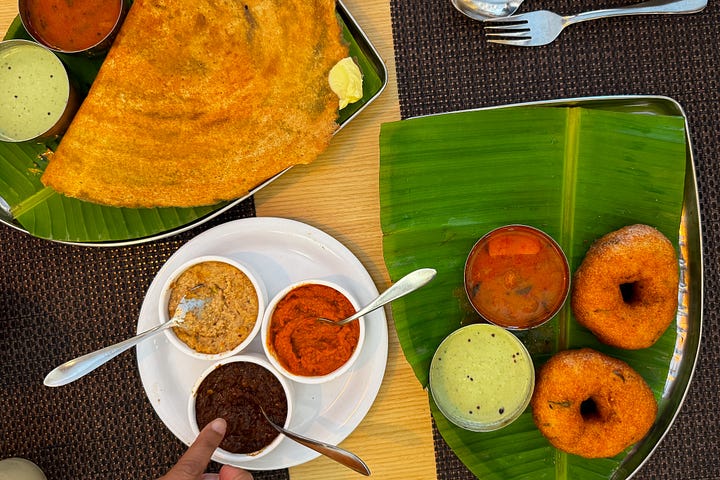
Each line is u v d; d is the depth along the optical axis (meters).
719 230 0.48
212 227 0.48
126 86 0.43
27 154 0.47
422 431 0.47
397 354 0.47
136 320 0.48
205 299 0.45
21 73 0.45
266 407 0.44
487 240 0.43
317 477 0.47
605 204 0.45
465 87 0.48
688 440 0.47
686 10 0.47
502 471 0.45
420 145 0.45
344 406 0.47
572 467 0.45
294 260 0.47
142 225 0.46
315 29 0.44
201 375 0.44
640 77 0.48
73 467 0.48
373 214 0.48
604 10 0.47
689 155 0.46
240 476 0.41
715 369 0.47
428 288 0.45
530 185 0.45
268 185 0.48
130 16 0.42
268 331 0.44
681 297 0.46
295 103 0.44
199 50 0.43
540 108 0.44
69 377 0.42
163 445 0.48
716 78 0.48
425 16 0.48
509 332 0.43
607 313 0.42
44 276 0.49
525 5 0.48
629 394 0.42
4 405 0.48
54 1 0.44
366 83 0.46
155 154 0.44
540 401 0.43
